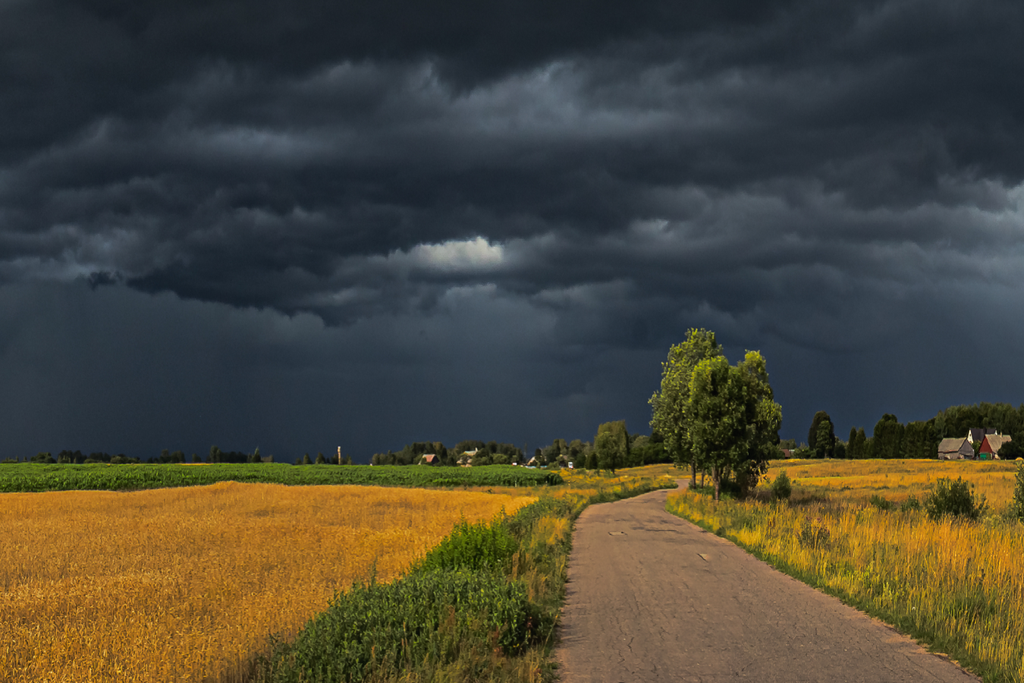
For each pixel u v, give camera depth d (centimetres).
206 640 954
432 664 784
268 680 820
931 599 1060
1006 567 1183
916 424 15238
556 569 1505
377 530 2783
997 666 774
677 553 1886
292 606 1148
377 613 905
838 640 940
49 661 930
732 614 1112
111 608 1245
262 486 6544
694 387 4025
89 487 7762
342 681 752
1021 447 14362
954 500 2430
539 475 8538
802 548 1680
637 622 1070
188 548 2192
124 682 834
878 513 2512
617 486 6450
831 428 16962
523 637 939
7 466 10494
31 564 1891
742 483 4575
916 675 779
